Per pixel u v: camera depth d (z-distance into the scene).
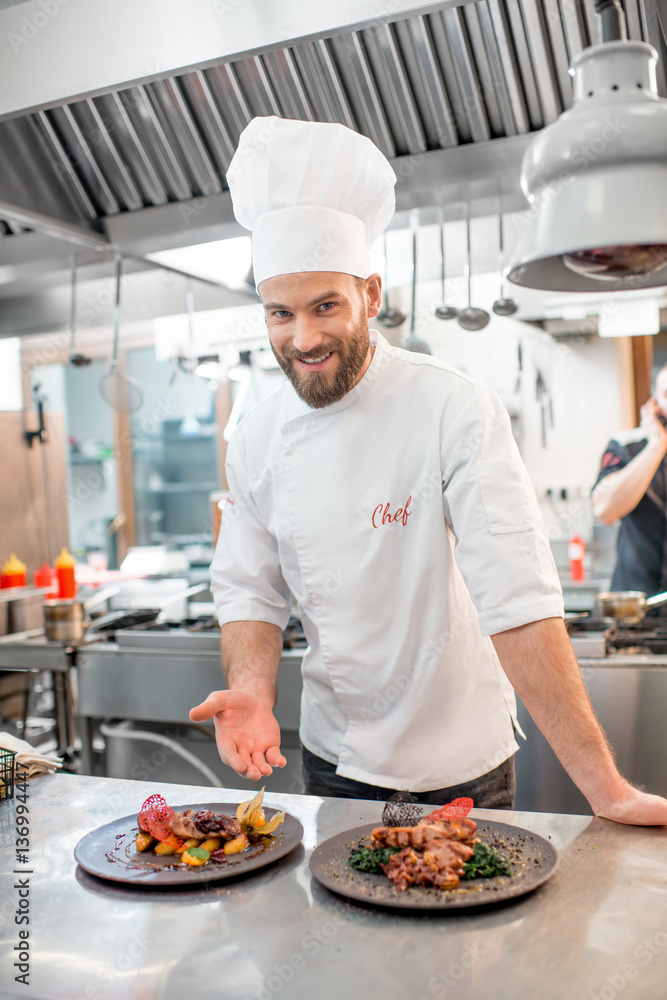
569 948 0.74
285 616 1.50
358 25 1.29
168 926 0.81
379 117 2.04
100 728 2.86
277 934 0.79
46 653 2.64
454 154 2.05
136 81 1.44
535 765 2.15
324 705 1.41
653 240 1.16
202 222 2.27
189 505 5.79
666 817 0.97
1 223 2.55
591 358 4.53
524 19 1.82
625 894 0.82
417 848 0.88
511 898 0.82
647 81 1.23
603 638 2.17
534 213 1.29
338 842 0.96
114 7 1.41
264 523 1.47
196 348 3.47
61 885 0.91
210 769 2.58
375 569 1.30
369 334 1.35
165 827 0.98
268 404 1.46
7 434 4.19
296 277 1.19
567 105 1.97
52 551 4.42
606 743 1.06
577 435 4.57
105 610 3.62
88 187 2.34
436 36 1.89
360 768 1.34
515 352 4.66
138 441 5.80
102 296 3.53
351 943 0.76
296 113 2.09
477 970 0.71
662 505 3.14
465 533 1.17
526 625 1.09
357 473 1.31
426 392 1.29
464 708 1.31
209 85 2.09
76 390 5.93
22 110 1.52
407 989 0.69
